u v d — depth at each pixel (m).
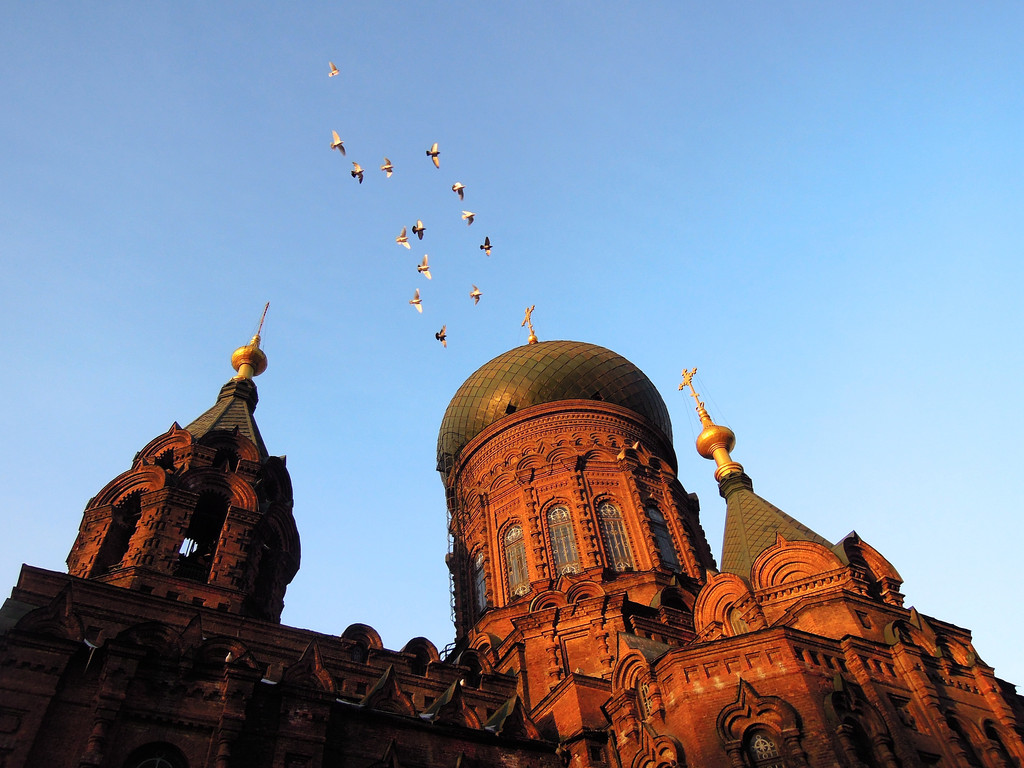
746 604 40.94
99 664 27.64
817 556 41.09
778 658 32.94
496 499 57.00
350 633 40.47
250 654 29.73
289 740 28.70
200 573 41.41
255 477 45.28
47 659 26.77
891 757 30.61
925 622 37.53
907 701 33.78
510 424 59.81
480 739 33.31
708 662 33.34
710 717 31.88
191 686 28.39
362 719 31.23
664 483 57.22
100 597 35.41
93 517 41.44
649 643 37.88
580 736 35.12
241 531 41.53
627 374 63.31
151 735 26.84
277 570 45.28
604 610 44.84
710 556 56.62
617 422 60.06
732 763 30.41
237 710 28.17
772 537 43.47
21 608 32.47
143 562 38.16
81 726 26.17
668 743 31.94
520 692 42.34
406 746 31.39
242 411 51.72
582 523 52.62
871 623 37.25
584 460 56.34
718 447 53.06
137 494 42.69
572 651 43.75
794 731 30.56
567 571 51.50
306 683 31.28
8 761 24.34
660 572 50.00
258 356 57.75
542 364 62.50
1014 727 35.00
